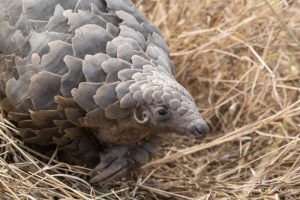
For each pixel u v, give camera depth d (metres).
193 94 9.44
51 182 6.79
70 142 6.77
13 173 6.88
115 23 6.75
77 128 6.62
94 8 6.70
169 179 7.88
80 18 6.56
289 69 9.18
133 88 6.25
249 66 9.34
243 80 9.29
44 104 6.50
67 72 6.41
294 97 8.98
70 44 6.45
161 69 6.47
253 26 9.70
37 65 6.49
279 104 8.60
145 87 6.20
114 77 6.34
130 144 6.76
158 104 6.15
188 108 6.14
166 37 9.51
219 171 8.21
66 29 6.55
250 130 8.15
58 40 6.48
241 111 8.98
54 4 6.69
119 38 6.52
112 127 6.51
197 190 7.71
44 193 6.66
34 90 6.47
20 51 6.68
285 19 9.62
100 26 6.59
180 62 9.47
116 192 6.96
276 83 9.17
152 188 7.48
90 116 6.41
